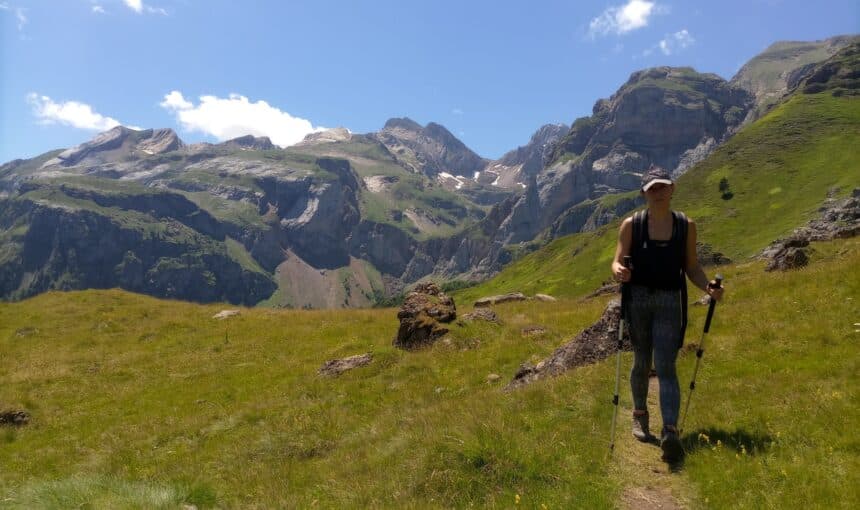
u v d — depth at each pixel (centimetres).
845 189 15288
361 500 791
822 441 696
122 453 1589
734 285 2164
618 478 698
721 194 18725
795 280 1761
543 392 1103
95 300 4209
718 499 610
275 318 3581
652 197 740
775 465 653
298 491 956
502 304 3644
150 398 2227
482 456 776
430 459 819
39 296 4344
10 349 3136
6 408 2091
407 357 2016
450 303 2344
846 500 557
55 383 2538
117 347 3138
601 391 1048
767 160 19612
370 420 1442
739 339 1277
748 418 816
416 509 703
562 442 816
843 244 2770
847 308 1285
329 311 3803
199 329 3428
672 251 734
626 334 1338
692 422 852
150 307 4091
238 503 930
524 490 700
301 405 1717
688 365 1187
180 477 1185
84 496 830
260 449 1336
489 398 1177
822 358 1031
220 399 2089
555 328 2186
